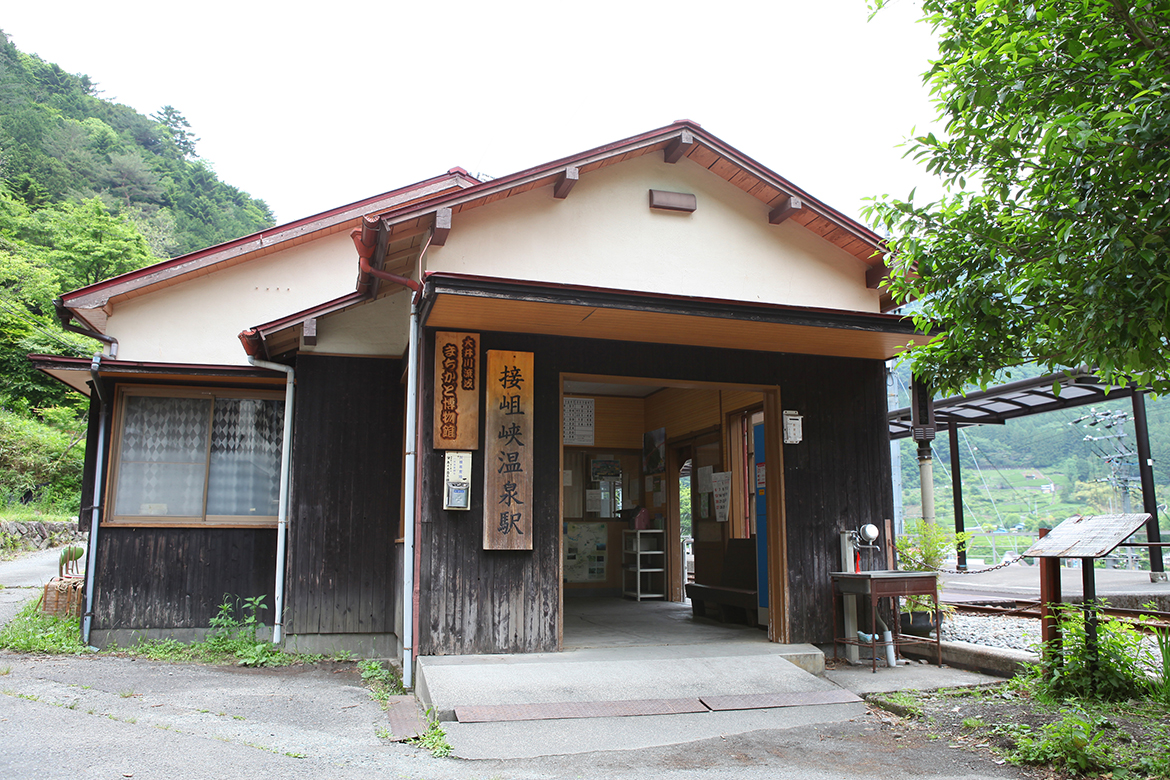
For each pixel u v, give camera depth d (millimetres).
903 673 6086
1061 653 5238
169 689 5562
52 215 32469
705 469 9133
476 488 6109
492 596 6008
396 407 7594
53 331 23984
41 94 54469
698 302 5699
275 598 7391
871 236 7035
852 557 6809
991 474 49031
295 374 7477
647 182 6859
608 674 5410
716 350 6879
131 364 7246
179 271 9039
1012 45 3689
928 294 4582
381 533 7379
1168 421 42281
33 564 14344
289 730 4539
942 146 4250
